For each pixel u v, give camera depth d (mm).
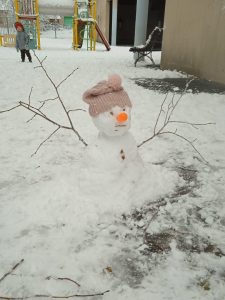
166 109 3184
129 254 1167
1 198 1511
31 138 2342
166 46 6109
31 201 1454
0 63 6730
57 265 1106
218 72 4562
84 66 6324
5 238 1235
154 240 1246
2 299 973
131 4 16750
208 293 1001
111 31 16219
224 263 1131
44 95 3734
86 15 12156
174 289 1014
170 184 1640
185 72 5574
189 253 1181
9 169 1834
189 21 5273
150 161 1961
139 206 1453
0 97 3627
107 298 976
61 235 1254
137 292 1000
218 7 4453
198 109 3178
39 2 12125
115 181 1421
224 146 2223
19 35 6773
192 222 1359
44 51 10430
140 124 2693
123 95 1356
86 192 1426
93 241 1227
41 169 1826
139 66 6707
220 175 1772
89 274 1071
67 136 2383
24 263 1111
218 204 1488
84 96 1377
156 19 15430
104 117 1325
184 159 2004
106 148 1403
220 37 4449
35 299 971
